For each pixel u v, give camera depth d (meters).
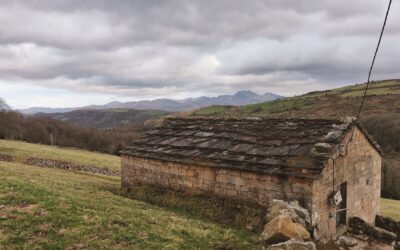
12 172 20.70
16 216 11.00
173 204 15.87
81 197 15.03
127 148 19.92
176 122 21.34
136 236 10.48
